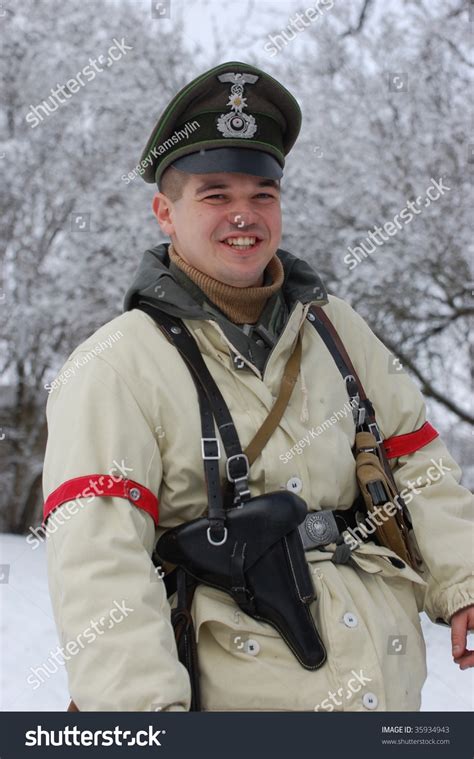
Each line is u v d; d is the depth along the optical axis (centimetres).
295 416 147
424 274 740
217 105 147
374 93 746
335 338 160
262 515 133
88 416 134
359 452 157
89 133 859
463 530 155
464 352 811
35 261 885
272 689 131
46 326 862
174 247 157
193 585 136
